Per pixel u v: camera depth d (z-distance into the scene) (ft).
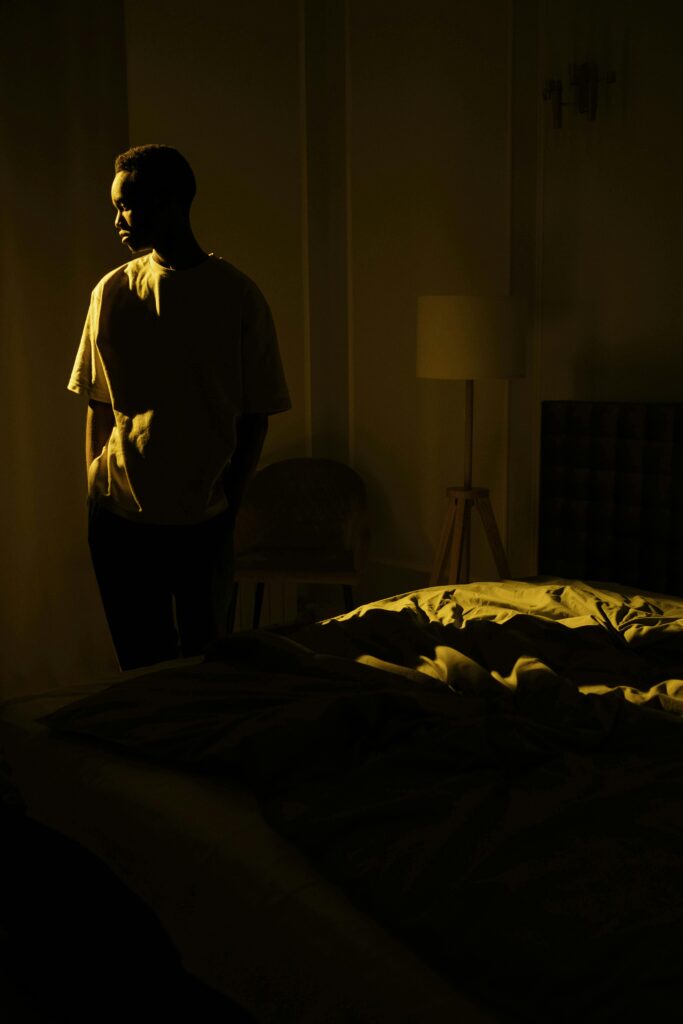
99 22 10.52
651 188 10.27
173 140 11.56
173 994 5.03
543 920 3.97
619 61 10.32
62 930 5.82
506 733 5.41
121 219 7.35
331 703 5.57
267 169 12.51
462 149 11.69
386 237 12.57
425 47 11.85
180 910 4.92
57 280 10.52
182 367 7.45
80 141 10.52
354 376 13.25
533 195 11.11
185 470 7.54
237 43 11.98
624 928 3.87
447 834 4.58
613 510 10.49
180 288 7.45
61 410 10.70
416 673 6.30
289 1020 4.33
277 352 7.82
